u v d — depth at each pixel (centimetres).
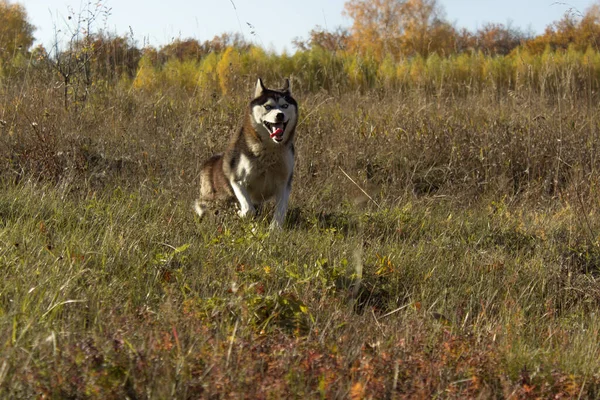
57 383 314
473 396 370
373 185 977
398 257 624
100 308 436
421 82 1622
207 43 2094
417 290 568
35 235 590
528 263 662
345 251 621
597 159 1033
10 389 308
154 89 1497
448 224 790
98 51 1348
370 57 2053
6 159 874
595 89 1781
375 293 554
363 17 3069
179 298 473
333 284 520
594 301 586
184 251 584
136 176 915
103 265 524
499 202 959
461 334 448
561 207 915
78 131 1005
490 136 1107
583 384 379
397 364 356
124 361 340
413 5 3062
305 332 436
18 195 734
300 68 1912
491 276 605
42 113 1031
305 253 621
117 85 1341
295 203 889
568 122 1170
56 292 427
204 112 1185
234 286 459
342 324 436
